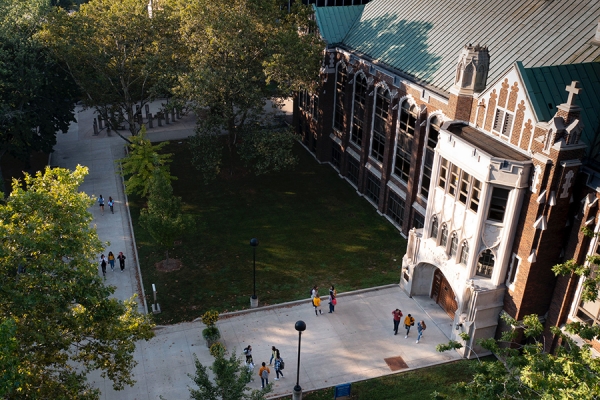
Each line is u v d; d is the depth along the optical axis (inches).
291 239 1744.6
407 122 1679.4
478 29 1558.8
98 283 893.8
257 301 1433.3
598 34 1224.8
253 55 1889.8
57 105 2130.9
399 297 1493.6
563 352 765.3
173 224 1498.5
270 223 1834.4
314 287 1402.6
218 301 1457.9
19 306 795.4
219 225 1817.2
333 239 1750.7
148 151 1884.8
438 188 1326.3
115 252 1692.9
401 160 1755.7
